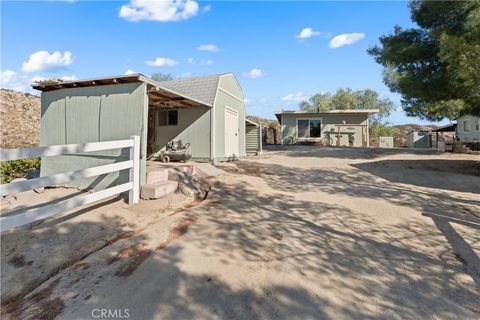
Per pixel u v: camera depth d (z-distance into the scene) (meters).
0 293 2.73
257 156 13.25
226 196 5.65
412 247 3.37
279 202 5.32
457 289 2.52
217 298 2.43
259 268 2.90
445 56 7.82
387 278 2.71
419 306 2.30
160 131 9.93
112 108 5.53
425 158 11.76
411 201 5.43
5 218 2.92
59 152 3.66
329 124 21.00
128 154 5.09
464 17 8.75
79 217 4.08
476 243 3.44
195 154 9.43
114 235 3.73
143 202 4.81
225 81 10.50
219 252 3.24
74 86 5.87
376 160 11.50
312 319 2.16
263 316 2.20
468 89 8.38
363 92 36.12
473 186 6.81
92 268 2.97
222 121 10.19
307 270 2.86
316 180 7.70
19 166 7.66
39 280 2.90
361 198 5.68
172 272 2.84
